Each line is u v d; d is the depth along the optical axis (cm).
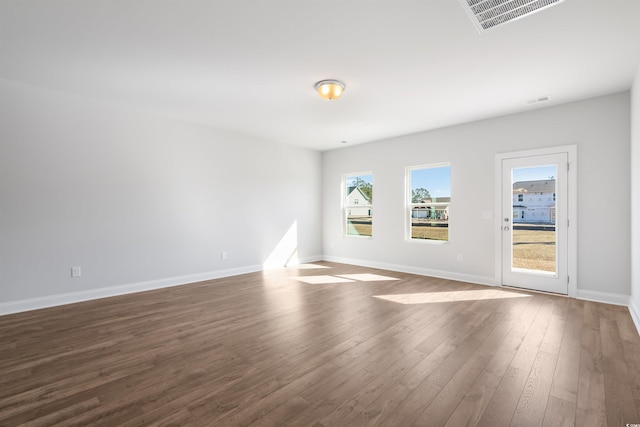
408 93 364
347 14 220
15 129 339
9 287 338
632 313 323
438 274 520
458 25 232
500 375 212
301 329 295
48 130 360
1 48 265
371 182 633
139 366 226
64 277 373
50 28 235
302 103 399
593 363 227
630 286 356
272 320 320
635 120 313
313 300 389
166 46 263
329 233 694
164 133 456
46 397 189
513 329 292
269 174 597
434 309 352
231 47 265
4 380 207
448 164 511
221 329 296
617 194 363
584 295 385
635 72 307
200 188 497
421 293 420
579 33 240
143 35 246
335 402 183
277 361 233
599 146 374
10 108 336
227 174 532
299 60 287
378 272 561
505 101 390
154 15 221
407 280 496
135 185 429
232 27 236
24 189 346
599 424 163
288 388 198
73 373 217
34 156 352
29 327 300
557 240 403
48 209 362
